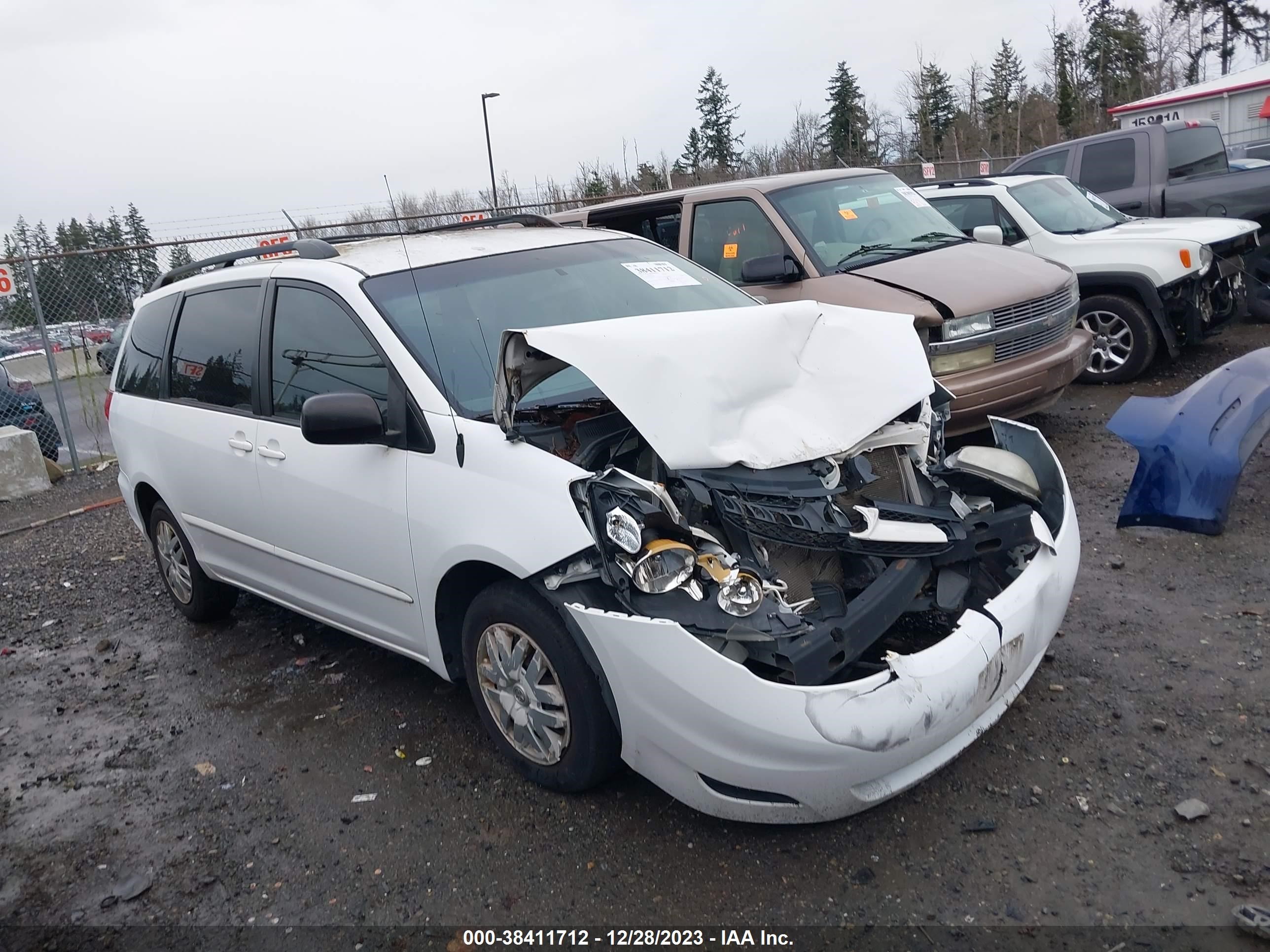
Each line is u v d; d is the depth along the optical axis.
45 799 3.94
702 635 2.89
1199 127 11.43
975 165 26.88
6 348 12.81
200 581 5.35
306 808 3.65
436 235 4.84
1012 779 3.32
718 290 4.73
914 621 3.46
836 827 3.19
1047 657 4.07
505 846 3.28
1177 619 4.29
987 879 2.89
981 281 6.55
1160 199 10.54
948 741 3.02
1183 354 9.29
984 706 3.07
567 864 3.16
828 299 6.61
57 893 3.34
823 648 2.81
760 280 6.88
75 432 13.01
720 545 3.04
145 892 3.29
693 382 3.21
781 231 7.07
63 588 6.66
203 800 3.79
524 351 3.31
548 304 4.19
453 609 3.71
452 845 3.33
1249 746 3.35
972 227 9.24
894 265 6.87
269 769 3.96
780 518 2.98
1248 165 13.21
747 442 3.17
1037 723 3.62
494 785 3.63
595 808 3.41
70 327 12.55
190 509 5.04
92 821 3.75
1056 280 6.83
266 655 5.09
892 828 3.15
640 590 2.95
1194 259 7.95
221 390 4.76
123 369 5.69
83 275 12.57
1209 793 3.14
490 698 3.59
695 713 2.82
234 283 4.75
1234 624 4.17
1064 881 2.85
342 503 3.94
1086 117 42.59
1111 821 3.07
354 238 5.03
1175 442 5.12
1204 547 4.97
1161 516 5.22
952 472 3.65
